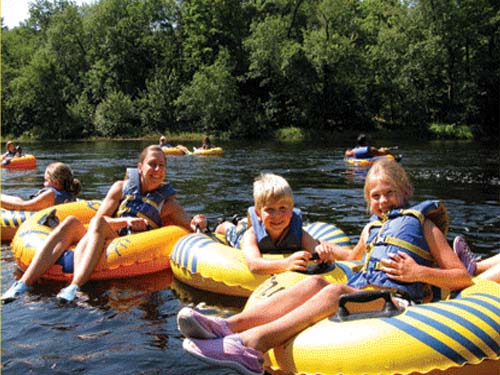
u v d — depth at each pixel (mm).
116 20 45562
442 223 3557
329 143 29562
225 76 37312
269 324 2953
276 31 37406
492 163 15898
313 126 38281
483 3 36688
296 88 38375
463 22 35906
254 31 39688
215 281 4340
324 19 38750
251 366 2844
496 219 7113
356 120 38500
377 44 39375
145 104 40719
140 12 45250
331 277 3818
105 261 4766
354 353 2736
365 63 37438
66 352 3254
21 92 40562
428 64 35469
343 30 39406
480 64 37094
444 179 11836
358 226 6707
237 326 3014
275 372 2967
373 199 3619
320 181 11484
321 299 3049
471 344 2750
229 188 10344
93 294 4383
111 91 42781
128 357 3168
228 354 2816
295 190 10047
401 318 2855
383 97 38562
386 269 3309
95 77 43875
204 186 10664
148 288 4543
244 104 39500
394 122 39188
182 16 45625
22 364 3100
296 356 2859
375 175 3609
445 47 36312
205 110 36969
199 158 18469
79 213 5832
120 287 4566
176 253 4789
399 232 3406
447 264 3303
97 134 39969
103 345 3350
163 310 4000
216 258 4418
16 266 5254
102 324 3711
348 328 2844
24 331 3590
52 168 6320
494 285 3256
